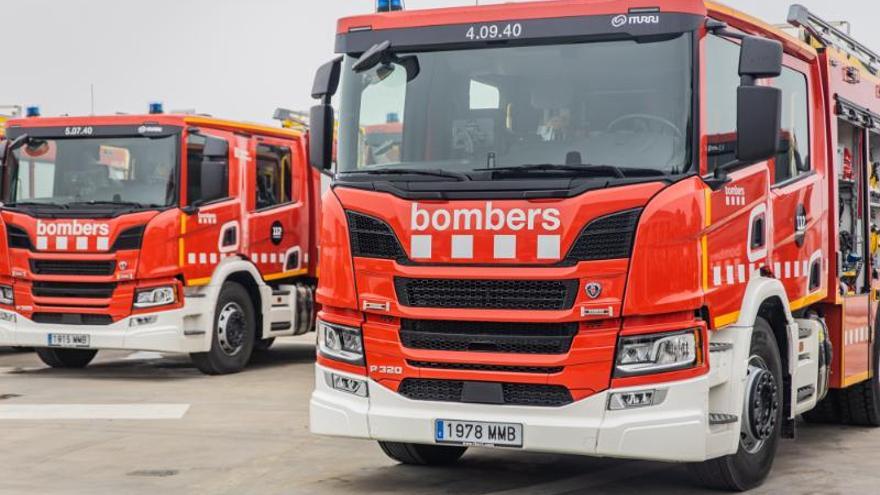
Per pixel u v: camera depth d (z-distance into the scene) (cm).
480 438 657
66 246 1272
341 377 698
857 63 959
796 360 770
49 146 1298
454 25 698
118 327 1262
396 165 695
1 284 1301
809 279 818
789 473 773
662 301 632
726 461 694
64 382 1262
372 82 712
